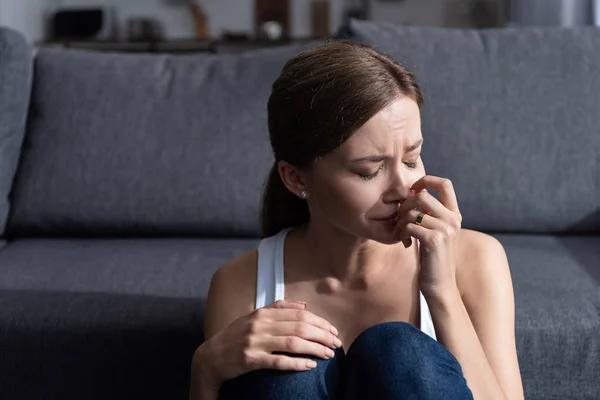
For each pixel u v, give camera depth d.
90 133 1.92
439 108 1.86
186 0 5.43
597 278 1.53
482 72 1.89
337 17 5.25
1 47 1.98
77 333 1.33
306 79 0.97
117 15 5.38
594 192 1.82
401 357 0.91
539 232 1.85
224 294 1.18
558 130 1.84
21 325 1.34
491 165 1.83
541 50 1.91
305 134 0.97
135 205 1.86
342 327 1.14
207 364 1.02
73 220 1.88
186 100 1.93
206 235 1.89
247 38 4.85
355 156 0.94
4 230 1.91
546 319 1.35
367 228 0.99
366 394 0.91
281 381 0.96
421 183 1.02
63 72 2.00
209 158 1.88
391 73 0.95
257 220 1.86
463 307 1.03
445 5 5.06
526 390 1.35
